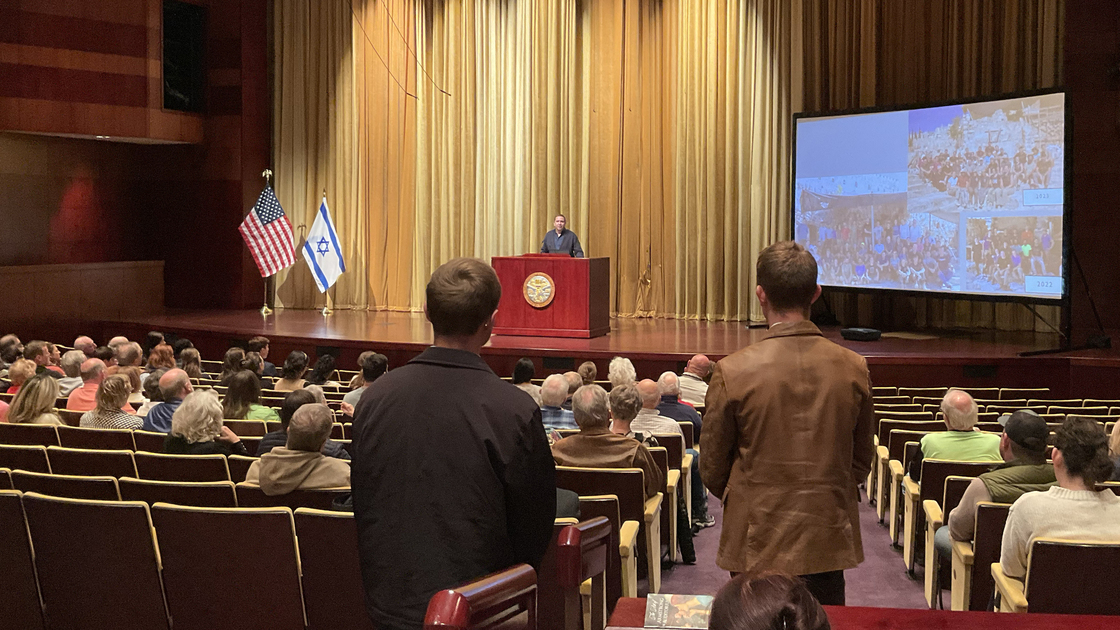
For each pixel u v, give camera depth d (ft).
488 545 6.53
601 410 14.78
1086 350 34.40
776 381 8.43
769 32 45.24
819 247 42.42
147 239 52.29
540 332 37.70
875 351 34.68
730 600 3.74
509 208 49.29
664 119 47.96
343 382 33.71
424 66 50.01
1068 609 9.62
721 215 46.78
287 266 48.32
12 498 11.79
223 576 11.43
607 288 39.50
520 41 48.39
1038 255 35.24
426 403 6.73
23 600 12.02
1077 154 40.50
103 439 17.31
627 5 47.67
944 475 15.33
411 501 6.55
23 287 43.68
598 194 48.55
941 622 6.81
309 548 11.16
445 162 49.85
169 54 49.47
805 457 8.33
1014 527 10.33
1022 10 41.68
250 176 50.85
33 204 48.65
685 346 35.58
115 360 27.55
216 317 46.83
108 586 11.75
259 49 50.83
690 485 19.30
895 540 18.42
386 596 6.53
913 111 38.81
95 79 45.44
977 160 36.88
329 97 50.83
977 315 43.29
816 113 42.04
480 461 6.56
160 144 51.55
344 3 50.34
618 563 12.51
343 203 51.11
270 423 18.49
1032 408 24.77
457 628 4.57
